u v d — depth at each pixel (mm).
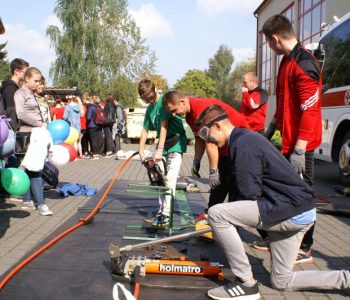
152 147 18859
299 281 3654
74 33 35312
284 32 4141
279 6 22719
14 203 6844
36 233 5348
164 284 3764
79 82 34906
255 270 4285
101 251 4656
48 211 6191
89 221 5789
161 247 4711
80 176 9945
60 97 15703
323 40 9781
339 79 8875
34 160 5969
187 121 4918
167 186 5328
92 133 13703
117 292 3348
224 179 4863
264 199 3428
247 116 6664
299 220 3400
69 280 3893
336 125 8930
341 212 6621
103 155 14703
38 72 6441
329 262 4570
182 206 6844
